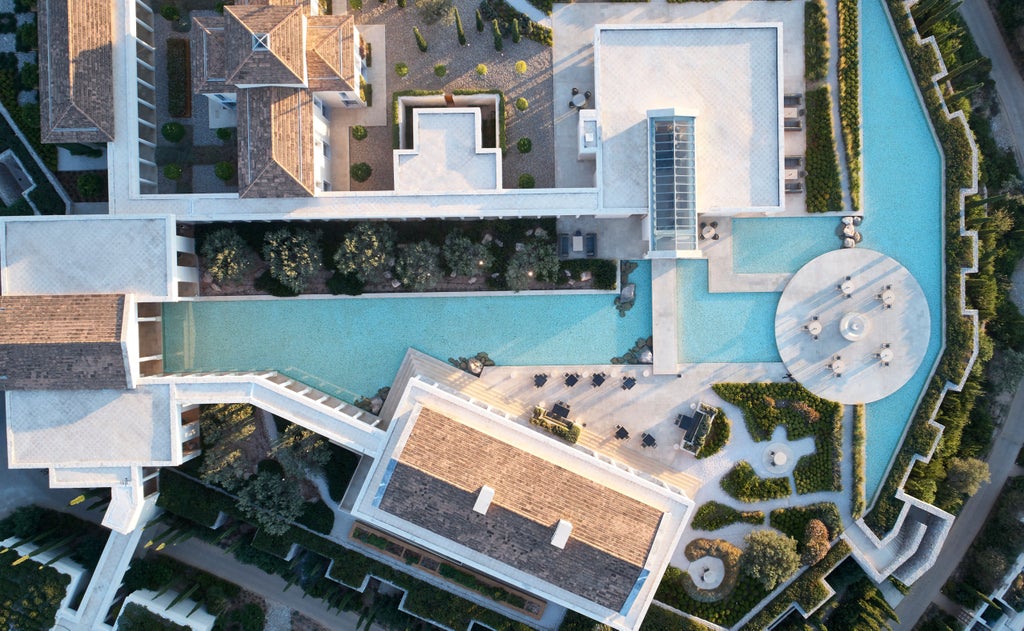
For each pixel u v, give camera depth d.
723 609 50.09
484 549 43.28
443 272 48.06
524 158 48.66
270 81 41.38
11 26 48.00
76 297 43.28
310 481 50.22
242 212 44.22
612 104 44.41
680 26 43.69
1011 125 52.53
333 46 42.78
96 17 43.41
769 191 44.50
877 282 49.06
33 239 43.47
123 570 49.06
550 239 48.28
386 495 42.78
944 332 49.12
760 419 49.25
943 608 54.47
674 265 48.78
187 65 48.34
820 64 47.84
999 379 51.66
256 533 50.16
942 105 48.19
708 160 44.53
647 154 43.97
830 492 49.88
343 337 49.59
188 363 49.34
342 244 45.41
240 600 53.19
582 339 49.53
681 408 49.66
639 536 43.34
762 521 50.00
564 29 48.19
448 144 44.34
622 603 43.66
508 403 49.50
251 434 49.41
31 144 48.06
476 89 48.00
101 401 44.59
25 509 50.28
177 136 47.47
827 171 48.28
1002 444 53.97
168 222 43.41
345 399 49.75
